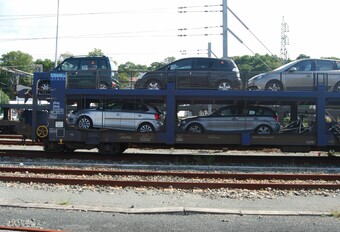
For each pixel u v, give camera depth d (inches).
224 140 600.4
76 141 618.8
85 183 398.3
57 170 465.1
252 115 629.3
